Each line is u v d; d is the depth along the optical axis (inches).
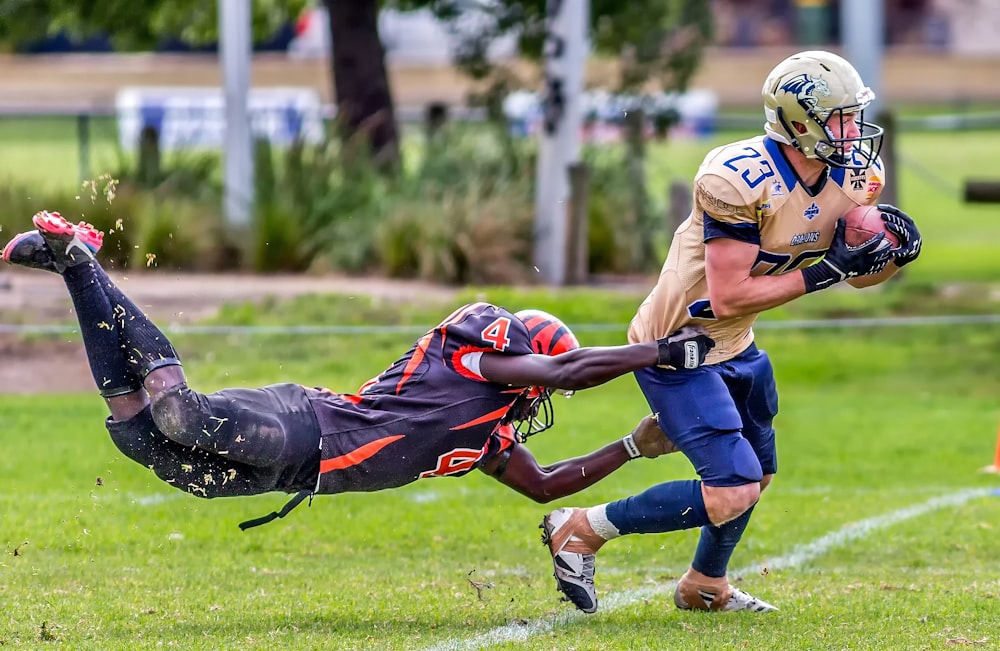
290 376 1525.6
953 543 960.3
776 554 935.0
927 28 5861.2
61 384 1540.4
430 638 687.1
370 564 889.5
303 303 1817.2
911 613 745.6
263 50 5398.6
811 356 1744.6
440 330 698.2
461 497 1106.1
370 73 2427.4
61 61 5118.1
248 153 2146.9
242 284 1962.4
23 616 716.0
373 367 1560.0
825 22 5349.4
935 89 5241.1
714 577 762.8
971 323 1786.4
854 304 1943.9
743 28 5388.8
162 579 820.6
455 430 690.2
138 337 658.8
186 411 650.8
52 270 665.6
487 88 2573.8
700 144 3833.7
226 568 859.4
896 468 1230.9
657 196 2689.5
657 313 738.2
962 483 1173.7
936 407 1526.8
